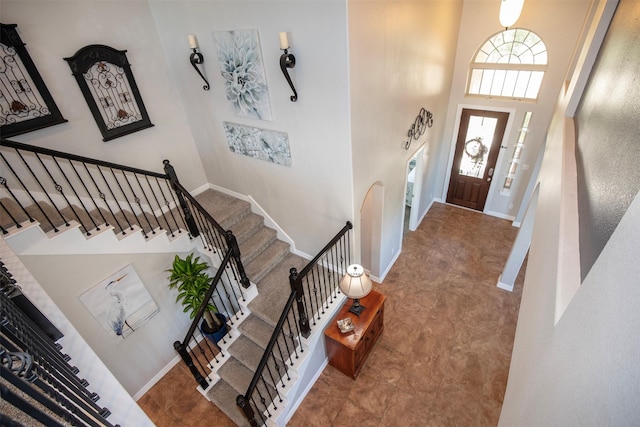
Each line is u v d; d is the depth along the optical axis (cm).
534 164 574
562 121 327
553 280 161
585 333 90
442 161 671
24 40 311
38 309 191
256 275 432
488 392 370
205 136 462
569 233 168
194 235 424
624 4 224
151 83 418
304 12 272
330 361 410
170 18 375
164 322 425
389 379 391
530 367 161
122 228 382
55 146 356
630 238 74
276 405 351
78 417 143
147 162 445
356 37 273
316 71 296
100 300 351
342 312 394
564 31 462
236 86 365
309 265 333
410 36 361
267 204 460
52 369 154
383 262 516
